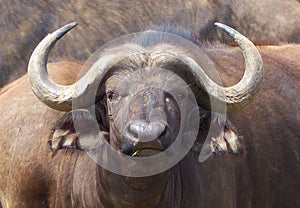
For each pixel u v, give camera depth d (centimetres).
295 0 4291
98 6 4109
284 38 4169
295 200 3020
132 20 4119
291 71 3178
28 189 2775
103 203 2519
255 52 2467
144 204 2423
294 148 3014
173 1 4188
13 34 3978
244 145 2816
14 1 4034
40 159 2750
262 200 2944
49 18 4044
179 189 2548
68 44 3947
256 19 4200
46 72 2453
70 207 2680
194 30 4169
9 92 3003
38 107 2842
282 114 3034
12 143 2828
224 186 2731
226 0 4197
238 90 2442
